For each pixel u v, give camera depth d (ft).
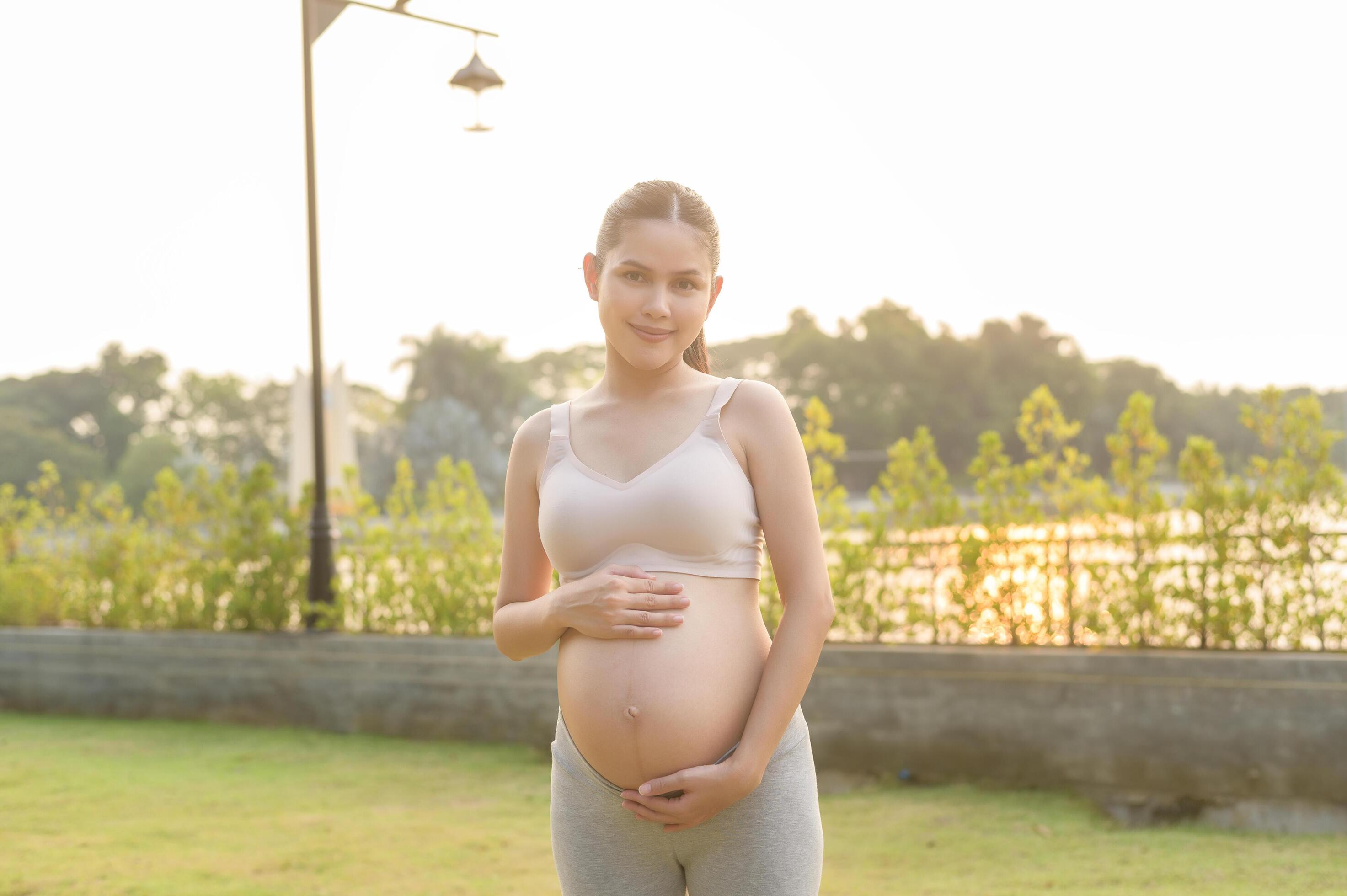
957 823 16.29
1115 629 18.80
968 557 19.58
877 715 19.04
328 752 21.91
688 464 5.61
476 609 23.94
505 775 19.86
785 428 5.80
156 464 230.07
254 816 17.21
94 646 26.27
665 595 5.53
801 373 246.88
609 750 5.57
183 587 27.37
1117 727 17.42
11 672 27.07
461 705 22.85
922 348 245.65
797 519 5.72
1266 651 17.63
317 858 14.96
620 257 5.67
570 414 6.17
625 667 5.53
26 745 22.79
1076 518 19.75
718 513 5.56
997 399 239.91
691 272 5.68
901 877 13.93
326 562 25.05
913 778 18.78
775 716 5.42
